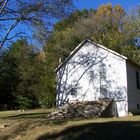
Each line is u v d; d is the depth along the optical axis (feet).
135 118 83.82
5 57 145.28
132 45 163.43
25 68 160.56
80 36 167.63
